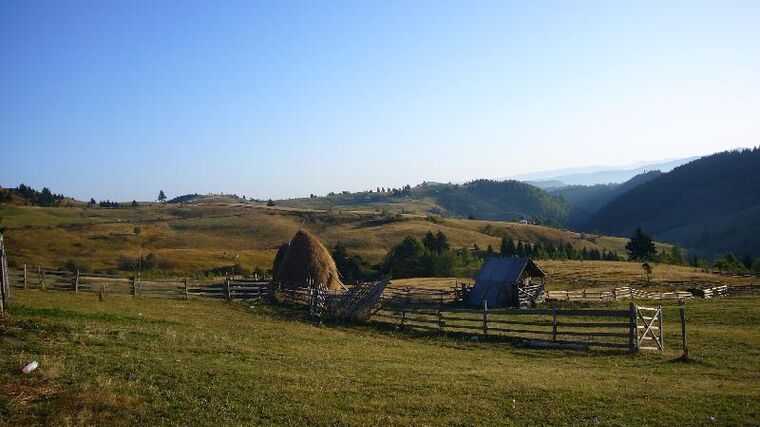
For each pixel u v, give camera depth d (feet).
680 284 200.13
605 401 42.68
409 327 94.27
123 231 454.40
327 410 38.63
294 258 138.72
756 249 618.85
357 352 67.05
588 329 92.63
